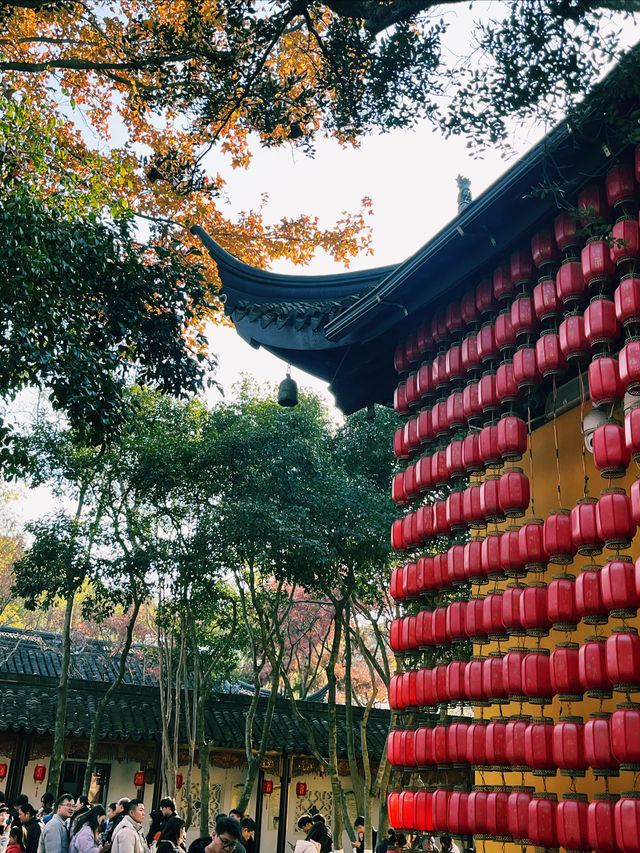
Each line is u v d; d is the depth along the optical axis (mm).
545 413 8375
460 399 8000
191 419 16078
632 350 5957
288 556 14797
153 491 15609
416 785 7836
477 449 7684
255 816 20641
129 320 8758
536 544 6750
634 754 5496
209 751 20438
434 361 8562
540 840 6188
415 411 9016
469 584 7742
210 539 14719
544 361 6852
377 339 9617
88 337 8492
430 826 7477
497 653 7070
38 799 19250
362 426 17031
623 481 7430
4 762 19266
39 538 15195
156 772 19375
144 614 30625
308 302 10227
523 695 6715
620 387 6145
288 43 10352
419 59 6668
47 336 7660
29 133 8008
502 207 7004
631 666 5668
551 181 6535
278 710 21562
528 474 8648
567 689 6156
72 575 14836
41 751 19109
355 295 9766
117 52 9992
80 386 7777
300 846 8102
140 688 20594
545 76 5367
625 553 7207
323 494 15195
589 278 6418
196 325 12352
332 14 9945
